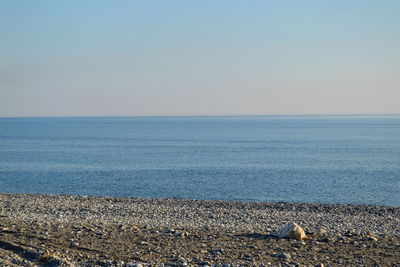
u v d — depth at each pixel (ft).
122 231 61.00
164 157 323.98
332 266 46.65
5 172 234.58
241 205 112.57
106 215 84.28
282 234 59.21
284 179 211.61
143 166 265.34
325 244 55.93
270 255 50.21
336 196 168.25
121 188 182.19
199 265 46.09
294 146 439.63
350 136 633.61
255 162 290.35
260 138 588.50
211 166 266.36
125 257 48.44
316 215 93.97
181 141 523.29
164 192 172.24
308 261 48.24
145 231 61.57
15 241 53.72
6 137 606.55
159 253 50.37
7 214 78.89
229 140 542.98
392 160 306.14
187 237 58.44
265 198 161.48
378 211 106.01
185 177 216.33
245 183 197.26
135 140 540.52
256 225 74.28
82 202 107.76
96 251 50.70
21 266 44.83
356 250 53.21
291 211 103.45
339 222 82.33
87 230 61.05
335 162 292.40
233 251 51.67
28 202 101.45
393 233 66.80
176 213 90.12
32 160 298.35
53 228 61.72
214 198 160.15
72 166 264.11
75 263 46.19
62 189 180.04
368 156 335.67
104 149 398.21
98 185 190.29
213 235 59.98
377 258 49.78
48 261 46.44
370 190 182.60
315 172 239.91
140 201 115.44
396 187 190.49
